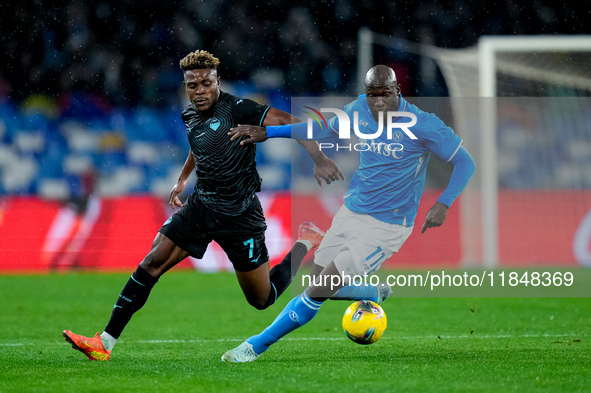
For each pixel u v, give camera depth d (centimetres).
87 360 1619
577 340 1888
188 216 1627
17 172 5291
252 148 1638
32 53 6141
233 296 3103
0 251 4119
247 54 6481
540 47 3988
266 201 4194
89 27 6253
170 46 6350
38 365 1545
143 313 2625
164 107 6188
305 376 1386
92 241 4178
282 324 1580
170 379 1361
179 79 6291
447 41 6712
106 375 1409
